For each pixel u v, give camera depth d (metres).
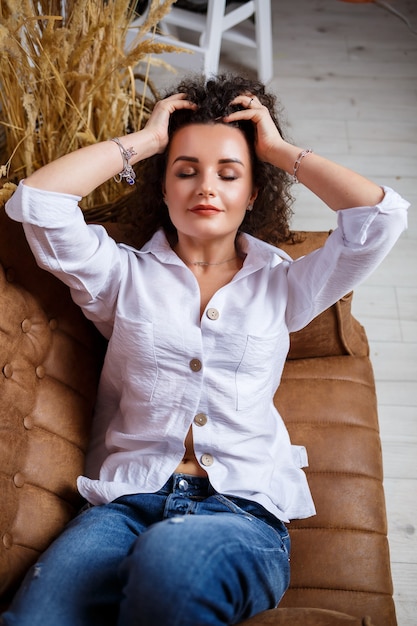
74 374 1.43
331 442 1.52
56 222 1.23
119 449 1.38
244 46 2.91
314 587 1.36
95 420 1.49
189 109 1.35
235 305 1.34
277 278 1.38
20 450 1.30
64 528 1.30
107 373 1.42
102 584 1.14
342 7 3.05
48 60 1.53
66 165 1.26
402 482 1.86
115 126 1.80
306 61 2.85
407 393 2.02
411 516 1.81
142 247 1.48
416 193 2.44
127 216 1.62
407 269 2.26
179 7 2.66
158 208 1.48
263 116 1.34
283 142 1.34
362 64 2.85
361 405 1.58
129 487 1.30
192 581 1.04
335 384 1.60
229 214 1.31
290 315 1.37
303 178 1.33
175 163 1.31
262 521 1.29
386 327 2.14
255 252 1.38
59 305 1.42
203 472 1.32
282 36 2.95
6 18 1.54
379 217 1.23
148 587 1.04
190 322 1.32
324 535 1.41
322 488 1.47
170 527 1.11
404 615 1.67
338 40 2.94
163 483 1.30
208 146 1.30
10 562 1.22
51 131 1.71
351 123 2.64
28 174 1.72
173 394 1.31
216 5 2.37
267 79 2.74
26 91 1.68
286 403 1.57
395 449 1.92
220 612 1.06
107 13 1.57
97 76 1.69
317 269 1.31
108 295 1.36
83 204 1.79
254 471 1.32
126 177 1.35
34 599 1.10
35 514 1.29
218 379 1.30
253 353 1.31
